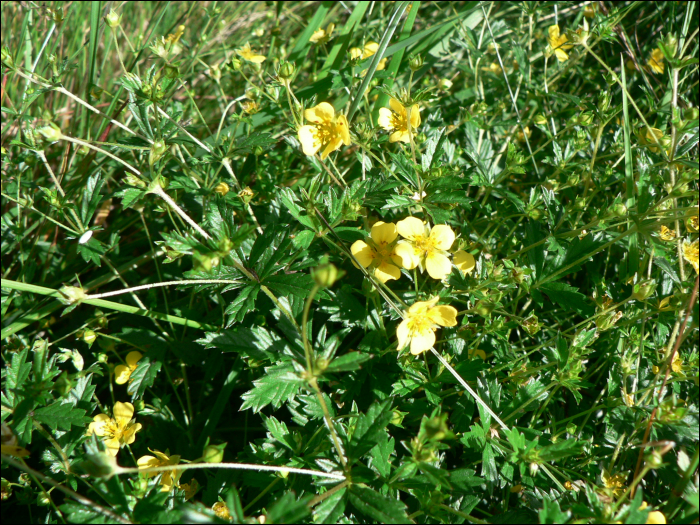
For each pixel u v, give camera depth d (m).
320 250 0.14
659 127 0.16
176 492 0.11
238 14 0.25
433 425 0.09
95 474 0.09
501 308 0.13
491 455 0.12
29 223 0.17
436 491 0.10
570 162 0.16
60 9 0.17
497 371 0.13
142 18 0.23
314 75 0.18
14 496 0.13
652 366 0.13
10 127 0.19
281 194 0.12
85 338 0.13
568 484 0.11
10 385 0.11
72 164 0.18
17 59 0.18
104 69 0.21
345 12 0.24
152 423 0.14
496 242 0.15
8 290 0.15
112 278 0.15
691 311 0.11
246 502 0.12
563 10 0.21
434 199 0.13
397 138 0.14
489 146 0.17
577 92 0.20
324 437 0.11
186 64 0.21
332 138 0.12
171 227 0.17
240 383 0.14
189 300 0.16
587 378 0.14
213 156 0.14
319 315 0.15
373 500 0.10
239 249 0.12
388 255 0.12
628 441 0.12
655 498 0.12
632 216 0.12
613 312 0.12
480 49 0.19
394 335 0.14
